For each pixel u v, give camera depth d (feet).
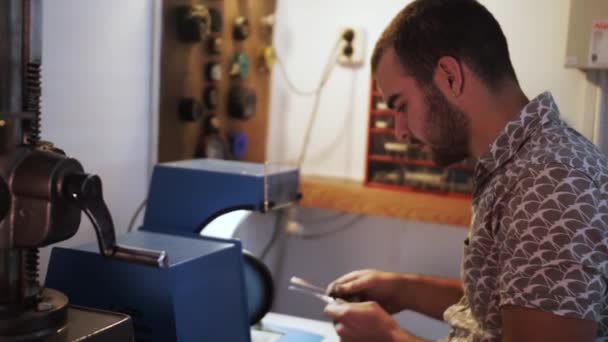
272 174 3.85
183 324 2.84
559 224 2.60
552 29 5.75
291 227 7.17
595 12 4.87
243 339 3.33
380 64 3.45
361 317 3.48
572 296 2.51
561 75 5.73
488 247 3.08
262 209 3.71
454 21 3.16
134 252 2.28
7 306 2.20
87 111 4.26
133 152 4.75
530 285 2.59
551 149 2.84
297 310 7.22
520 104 3.20
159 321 2.81
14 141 2.16
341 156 7.08
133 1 4.59
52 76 3.94
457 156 3.44
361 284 4.28
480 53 3.13
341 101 7.01
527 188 2.76
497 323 3.05
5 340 2.08
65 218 2.19
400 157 6.34
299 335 4.09
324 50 7.00
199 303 2.96
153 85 4.84
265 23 6.33
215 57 5.51
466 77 3.15
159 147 4.93
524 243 2.67
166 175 3.91
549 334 2.53
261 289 3.98
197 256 2.99
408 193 6.04
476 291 3.15
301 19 7.06
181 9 5.00
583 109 5.54
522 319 2.60
